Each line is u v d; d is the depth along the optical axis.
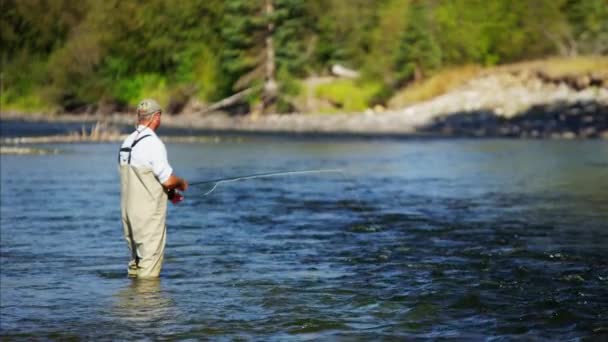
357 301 17.44
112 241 24.98
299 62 124.62
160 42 138.50
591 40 125.38
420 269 20.70
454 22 127.38
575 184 42.28
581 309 16.70
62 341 14.70
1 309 16.84
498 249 23.52
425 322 15.87
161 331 15.29
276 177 46.66
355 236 26.02
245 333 15.17
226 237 25.83
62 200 34.97
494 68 118.06
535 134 89.31
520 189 40.00
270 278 19.72
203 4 135.75
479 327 15.51
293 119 115.25
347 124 106.94
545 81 108.44
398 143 78.62
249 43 127.12
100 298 17.80
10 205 33.34
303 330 15.35
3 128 97.62
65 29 146.88
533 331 15.21
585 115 96.06
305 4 128.38
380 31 125.25
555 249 23.45
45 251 23.31
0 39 147.50
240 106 131.00
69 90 138.50
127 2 139.12
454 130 97.06
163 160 19.84
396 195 37.69
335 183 43.12
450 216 30.62
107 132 83.25
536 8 127.12
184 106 134.12
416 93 117.81
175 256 22.56
